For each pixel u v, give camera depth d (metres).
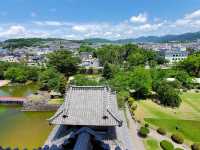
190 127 48.97
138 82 71.62
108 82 69.81
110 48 180.00
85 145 19.52
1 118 61.84
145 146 37.47
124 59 175.88
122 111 48.03
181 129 47.44
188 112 60.06
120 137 26.25
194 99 74.06
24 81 114.06
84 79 72.38
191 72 109.69
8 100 77.50
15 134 48.97
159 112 59.56
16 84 112.12
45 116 63.59
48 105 69.44
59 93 80.25
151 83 74.75
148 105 66.12
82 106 26.03
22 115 64.75
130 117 50.72
